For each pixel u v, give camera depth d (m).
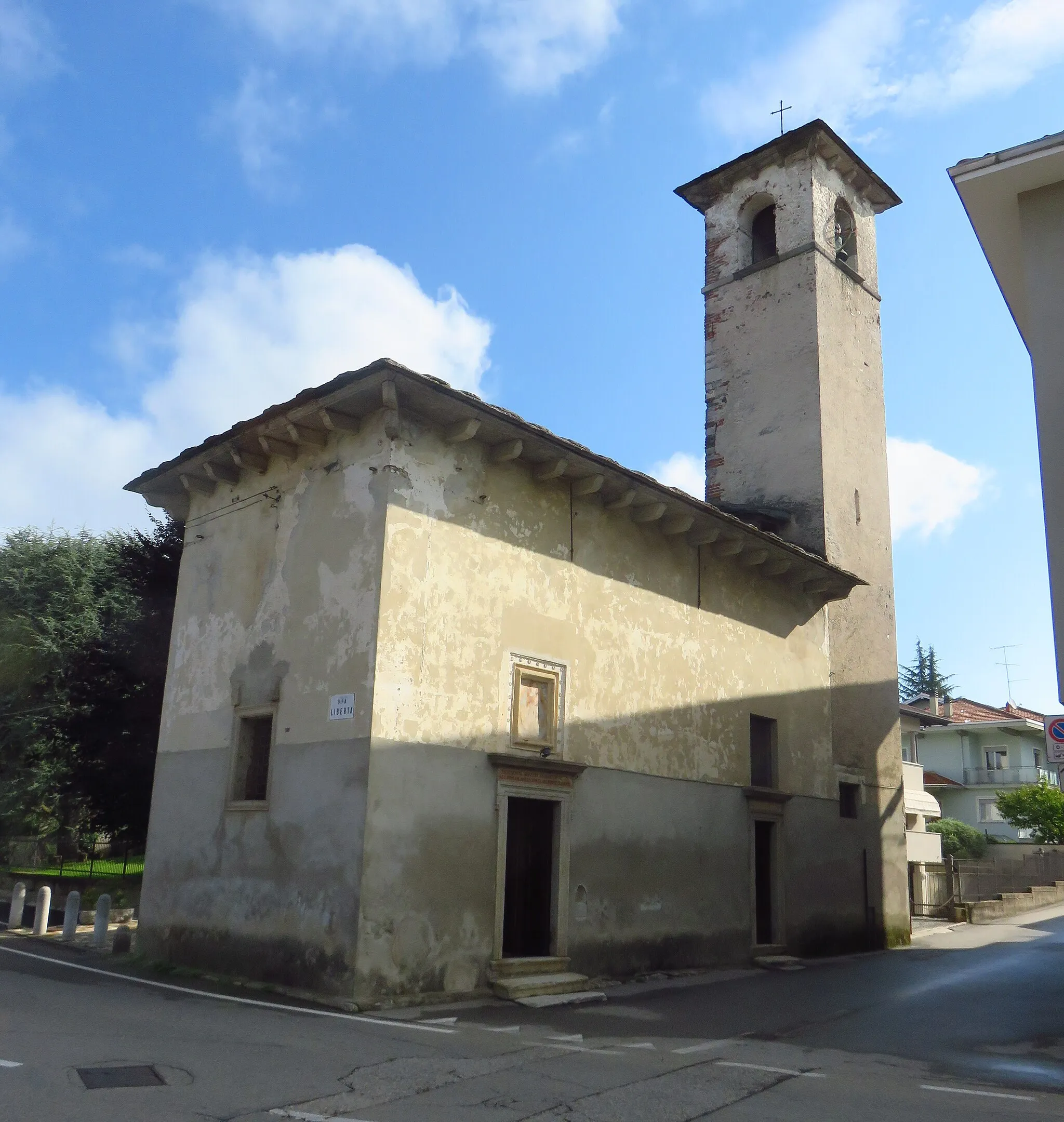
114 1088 6.18
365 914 10.20
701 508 14.92
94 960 13.74
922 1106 6.58
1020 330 13.12
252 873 11.63
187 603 14.19
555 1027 9.46
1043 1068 8.00
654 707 14.56
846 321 21.80
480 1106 6.27
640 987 12.63
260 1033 8.34
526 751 12.38
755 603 17.31
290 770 11.52
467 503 12.21
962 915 24.20
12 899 18.44
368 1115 5.97
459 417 11.82
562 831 12.71
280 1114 5.89
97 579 29.62
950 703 52.84
